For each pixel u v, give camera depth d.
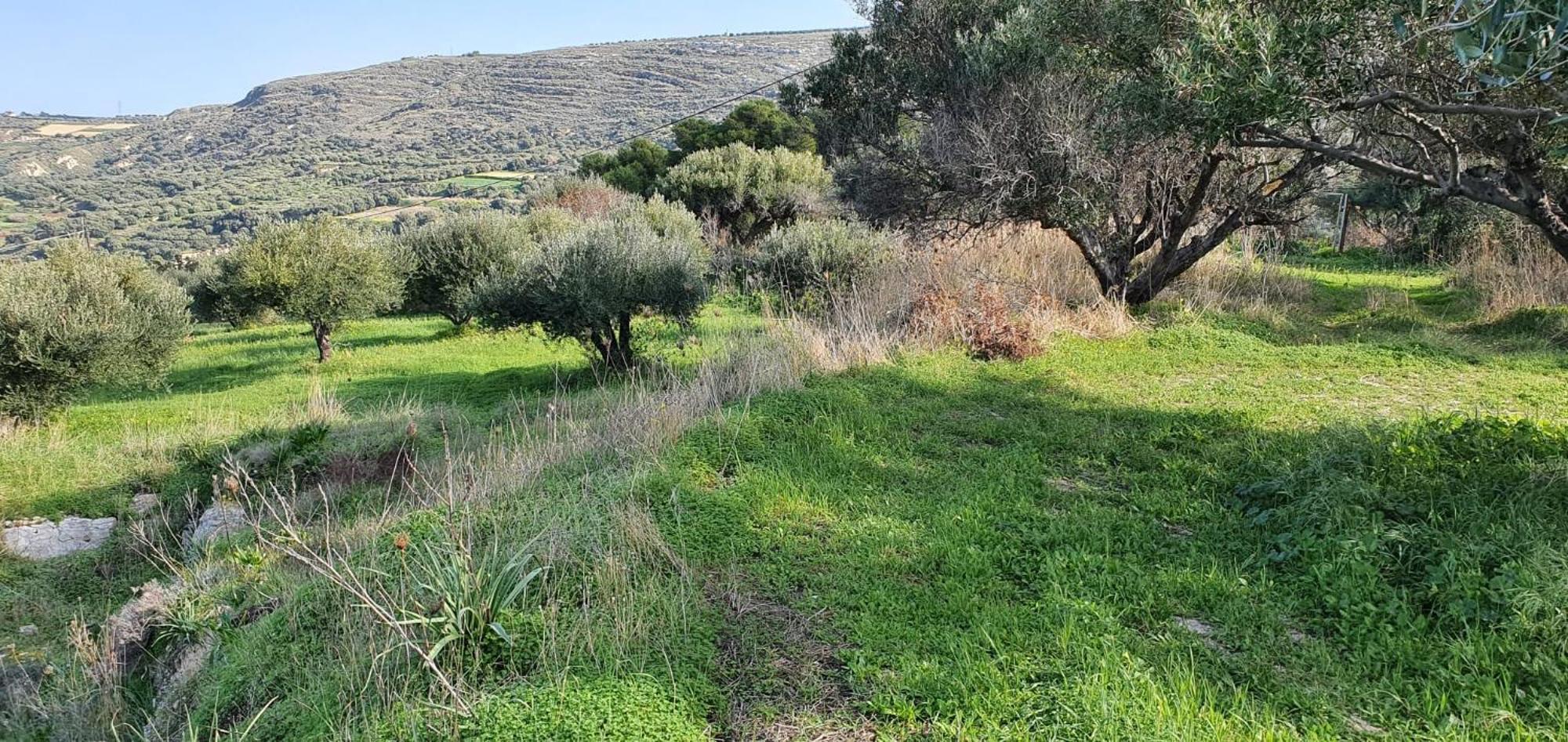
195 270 22.72
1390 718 2.78
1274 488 4.50
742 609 3.70
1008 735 2.72
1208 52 4.71
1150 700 2.84
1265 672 3.06
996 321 8.89
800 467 5.41
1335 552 3.77
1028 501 4.79
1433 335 9.18
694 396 6.95
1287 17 4.75
